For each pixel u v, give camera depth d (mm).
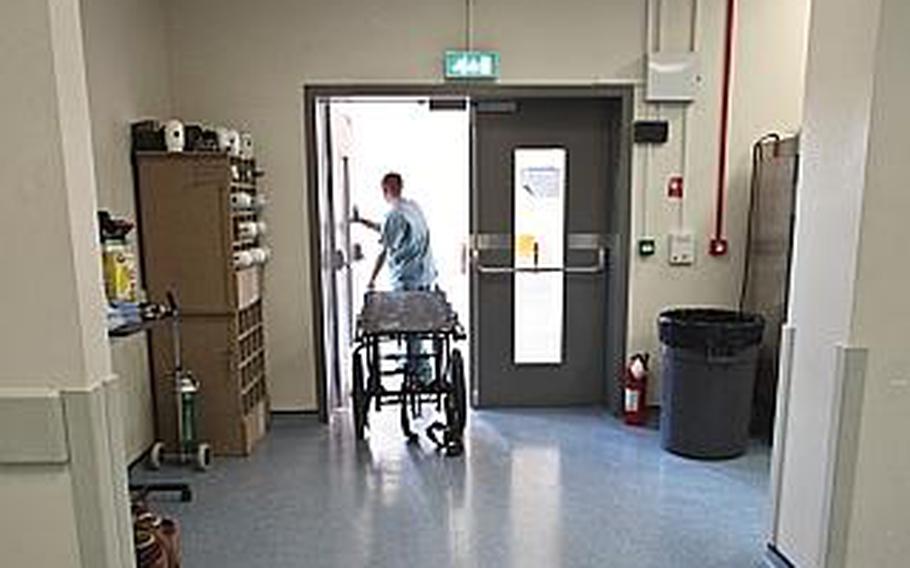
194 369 3609
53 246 1571
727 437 3535
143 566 2064
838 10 2037
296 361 4172
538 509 2979
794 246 2340
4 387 1626
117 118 3285
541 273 4402
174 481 3322
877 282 1957
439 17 3904
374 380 3916
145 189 3475
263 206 4008
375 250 5402
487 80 3967
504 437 3908
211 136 3537
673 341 3555
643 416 4145
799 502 2297
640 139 4023
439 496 3117
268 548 2672
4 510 1677
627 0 3916
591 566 2514
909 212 1923
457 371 3678
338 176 4566
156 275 3535
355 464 3518
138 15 3510
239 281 3594
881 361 1991
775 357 3764
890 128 1883
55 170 1545
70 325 1602
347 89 3936
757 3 3934
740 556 2582
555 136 4270
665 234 4125
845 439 2029
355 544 2691
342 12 3883
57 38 1521
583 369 4512
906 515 2070
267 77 3916
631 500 3066
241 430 3641
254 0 3846
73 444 1639
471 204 4312
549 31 3936
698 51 3961
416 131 5887
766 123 4035
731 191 4090
